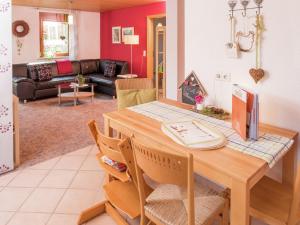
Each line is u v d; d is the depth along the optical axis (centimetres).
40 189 256
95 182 269
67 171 291
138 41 689
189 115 226
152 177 140
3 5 255
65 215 219
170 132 185
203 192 165
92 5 681
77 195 246
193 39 257
